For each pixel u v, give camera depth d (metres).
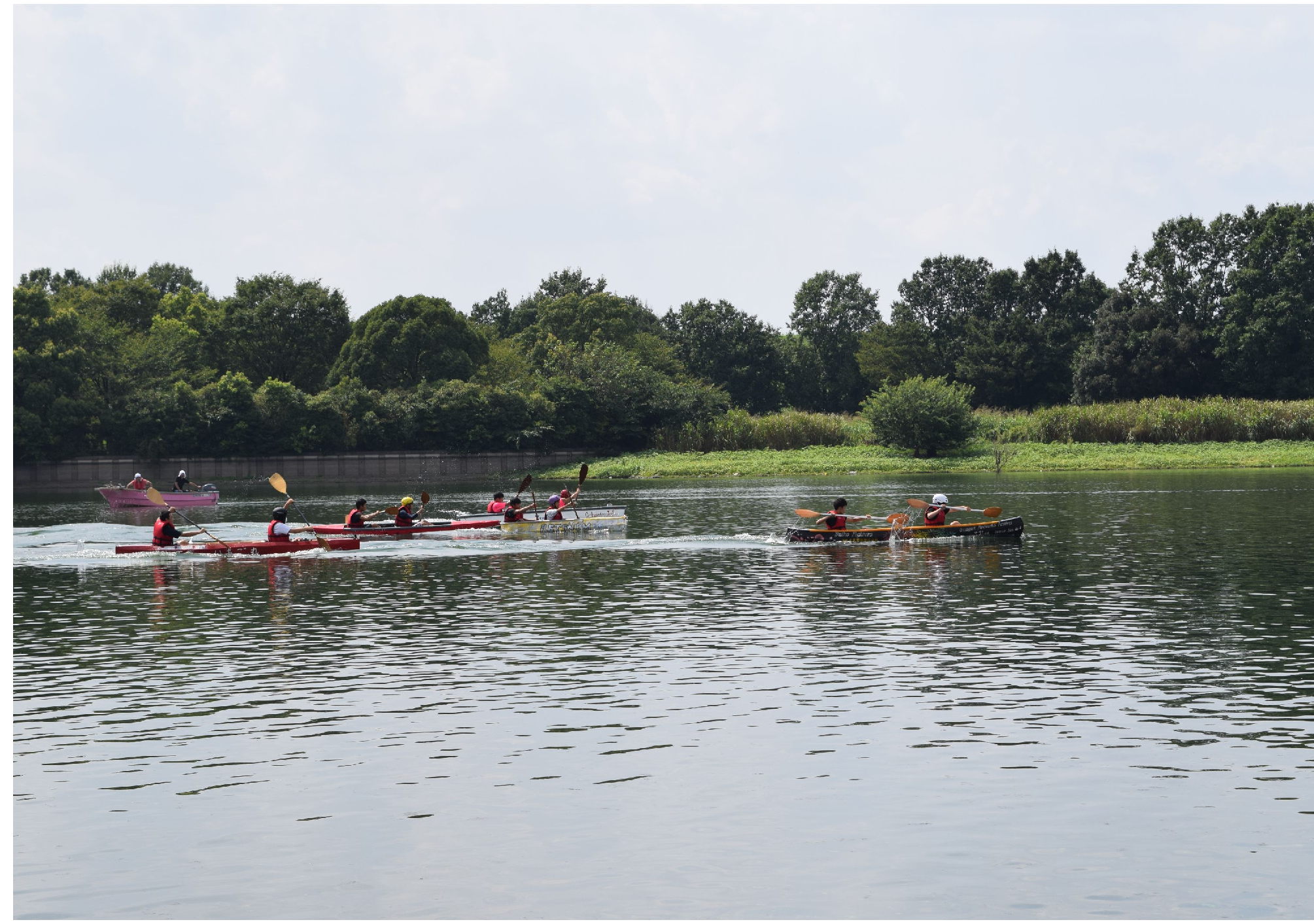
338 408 99.75
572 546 37.06
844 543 36.78
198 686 18.08
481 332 121.38
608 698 17.14
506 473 96.56
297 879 11.05
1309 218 124.88
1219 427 90.88
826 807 12.62
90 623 23.58
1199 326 133.12
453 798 13.02
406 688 17.86
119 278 161.12
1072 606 24.27
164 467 95.31
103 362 97.38
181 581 29.84
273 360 118.19
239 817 12.54
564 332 148.25
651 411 103.94
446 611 24.80
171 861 11.47
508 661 19.69
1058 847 11.56
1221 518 42.12
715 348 156.50
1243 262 132.00
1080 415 93.62
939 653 19.92
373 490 74.31
